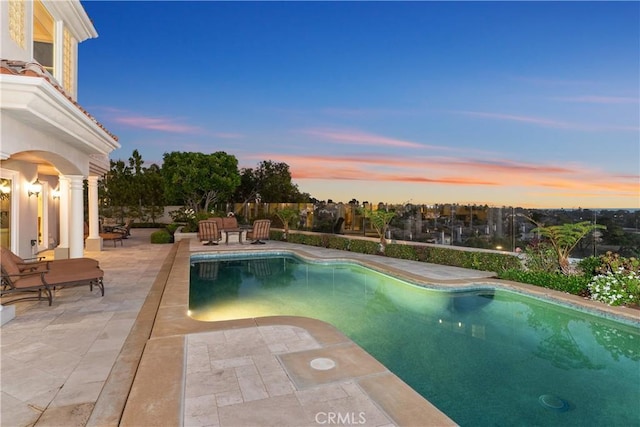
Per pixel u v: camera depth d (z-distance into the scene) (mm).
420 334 6109
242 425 2889
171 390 3422
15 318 5785
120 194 30234
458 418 3684
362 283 10055
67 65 10344
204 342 4660
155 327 5188
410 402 3258
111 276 9133
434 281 8805
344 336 4906
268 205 21750
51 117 5617
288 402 3236
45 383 3738
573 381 4504
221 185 27531
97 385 3707
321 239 15602
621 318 6285
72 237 8930
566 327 6574
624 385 4410
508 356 5254
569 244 8672
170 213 29516
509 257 9617
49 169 11984
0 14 6719
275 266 12500
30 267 6688
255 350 4406
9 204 9875
